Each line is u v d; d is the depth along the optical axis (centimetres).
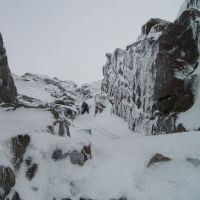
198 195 859
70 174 992
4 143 902
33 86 5053
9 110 1362
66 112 3684
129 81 2980
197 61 2055
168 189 903
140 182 950
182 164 980
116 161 1091
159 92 2100
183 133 1284
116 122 3091
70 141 1102
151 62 2300
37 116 1330
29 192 893
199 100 1897
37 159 995
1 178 784
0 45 1714
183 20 2150
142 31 3022
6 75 1733
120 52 3762
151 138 1324
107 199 899
